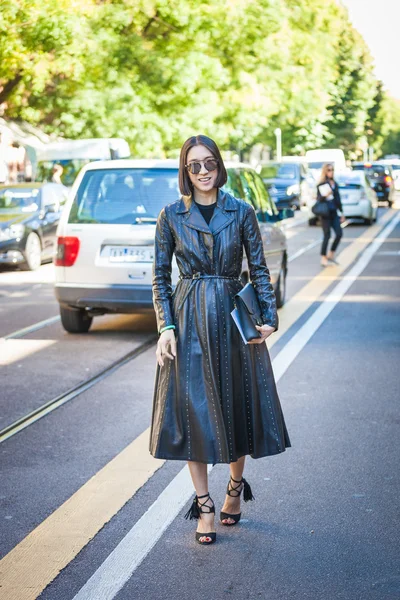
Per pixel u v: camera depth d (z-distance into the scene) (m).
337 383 8.29
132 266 10.50
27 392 8.11
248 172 12.21
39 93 28.19
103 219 10.65
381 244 24.20
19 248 19.23
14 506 5.26
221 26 32.69
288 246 23.83
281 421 4.74
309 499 5.31
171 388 4.64
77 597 4.08
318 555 4.52
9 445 6.50
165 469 5.89
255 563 4.43
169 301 4.73
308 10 46.94
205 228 4.63
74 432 6.80
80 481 5.68
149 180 10.73
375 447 6.32
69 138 32.56
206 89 32.88
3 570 4.38
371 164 45.22
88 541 4.72
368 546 4.62
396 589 4.14
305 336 10.72
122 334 11.14
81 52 26.14
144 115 31.31
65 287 10.68
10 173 38.47
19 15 21.89
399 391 7.96
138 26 30.89
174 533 4.82
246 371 4.66
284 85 39.09
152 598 4.07
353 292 14.76
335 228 18.66
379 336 10.71
